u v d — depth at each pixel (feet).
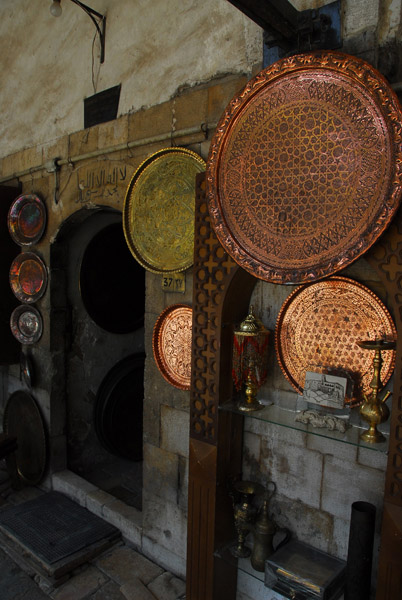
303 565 5.58
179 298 7.44
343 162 4.41
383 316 5.19
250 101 5.05
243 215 5.13
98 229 11.07
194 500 6.25
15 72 10.91
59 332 10.64
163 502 7.98
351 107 4.34
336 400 5.23
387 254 4.33
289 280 4.73
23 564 8.12
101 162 8.66
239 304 6.11
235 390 6.31
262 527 5.91
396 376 4.34
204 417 6.06
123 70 8.19
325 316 5.66
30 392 11.26
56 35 9.65
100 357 11.68
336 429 5.16
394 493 4.42
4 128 11.41
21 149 10.82
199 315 5.99
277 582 5.56
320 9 5.24
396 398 4.36
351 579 5.07
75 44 9.21
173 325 7.51
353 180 4.35
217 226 5.32
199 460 6.13
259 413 5.74
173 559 7.86
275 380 6.24
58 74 9.65
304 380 5.74
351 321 5.46
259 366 5.94
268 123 4.91
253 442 6.61
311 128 4.60
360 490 5.62
